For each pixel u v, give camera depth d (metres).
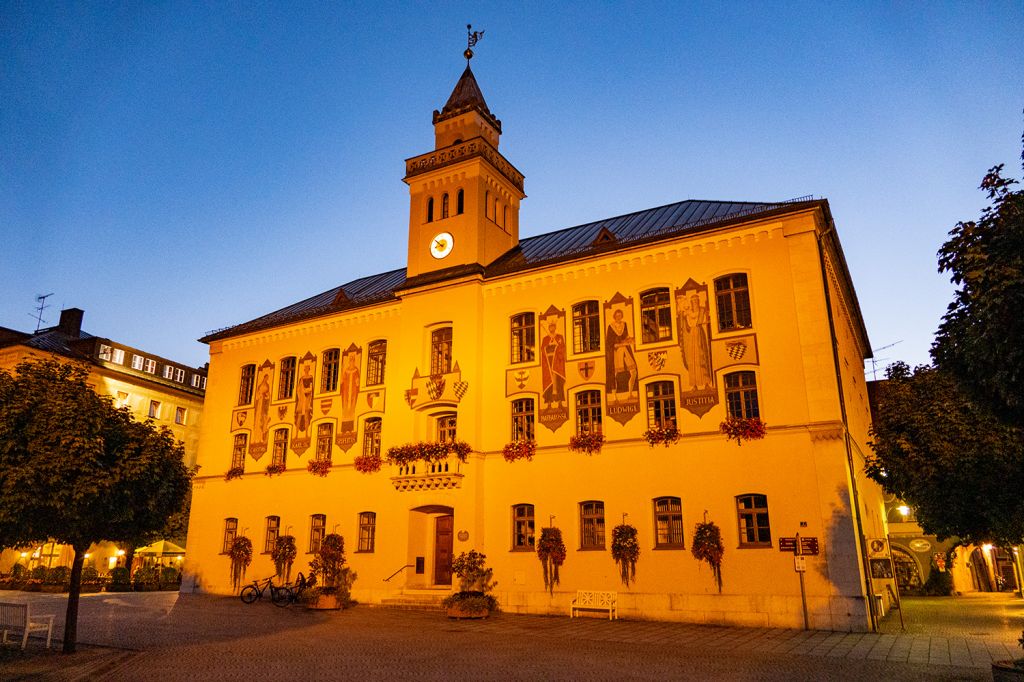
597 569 25.84
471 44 40.50
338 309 35.72
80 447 15.90
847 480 22.72
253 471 36.34
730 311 26.14
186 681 14.04
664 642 19.23
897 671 14.93
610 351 27.75
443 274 32.69
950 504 18.11
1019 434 15.23
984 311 10.41
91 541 17.44
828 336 24.09
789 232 25.58
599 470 26.73
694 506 24.72
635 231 31.67
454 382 30.61
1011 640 19.64
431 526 31.45
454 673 14.70
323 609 27.73
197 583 36.34
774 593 22.86
